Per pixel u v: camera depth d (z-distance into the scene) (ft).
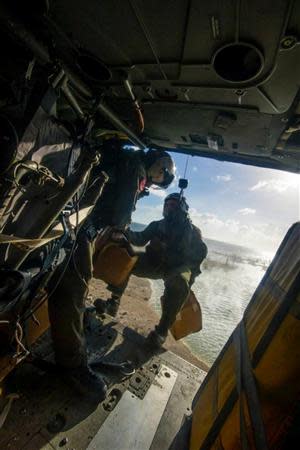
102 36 3.92
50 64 3.81
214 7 2.88
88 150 4.39
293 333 2.56
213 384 4.57
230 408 3.28
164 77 4.51
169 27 3.37
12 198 3.63
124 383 6.39
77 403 5.30
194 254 10.17
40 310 5.60
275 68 3.59
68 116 6.67
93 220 6.63
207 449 3.39
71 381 5.45
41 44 4.05
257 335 3.31
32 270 4.43
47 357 6.41
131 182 6.89
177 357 8.30
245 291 48.47
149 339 8.40
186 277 8.97
